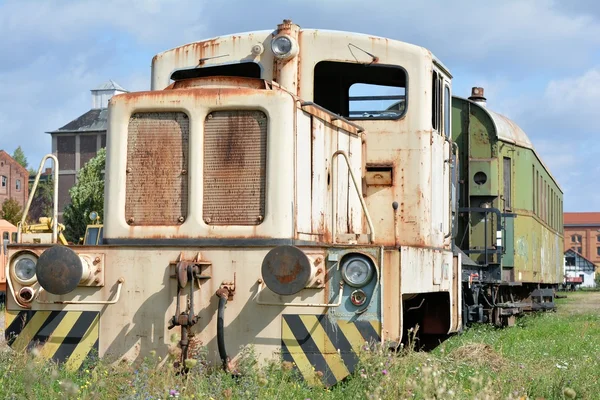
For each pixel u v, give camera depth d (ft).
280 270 22.50
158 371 22.13
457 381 25.46
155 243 24.61
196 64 30.55
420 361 26.30
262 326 23.52
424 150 30.17
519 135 71.00
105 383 21.12
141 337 24.08
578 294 182.80
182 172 24.81
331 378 23.16
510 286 69.26
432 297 32.45
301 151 25.12
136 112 25.14
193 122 24.67
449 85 34.86
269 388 21.61
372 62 30.04
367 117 30.58
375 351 22.48
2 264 91.09
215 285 23.82
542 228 79.77
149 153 25.05
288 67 29.50
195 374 22.35
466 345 35.32
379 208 30.22
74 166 244.22
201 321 23.76
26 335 24.67
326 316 23.30
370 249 23.15
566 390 23.82
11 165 243.40
